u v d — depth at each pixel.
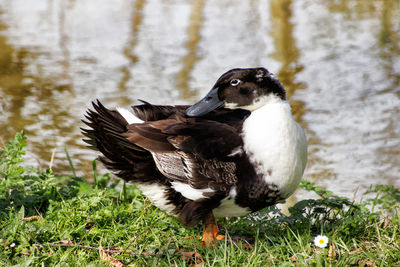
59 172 12.56
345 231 7.71
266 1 26.28
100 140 7.85
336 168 13.19
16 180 8.53
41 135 14.27
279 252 7.30
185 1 26.66
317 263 6.72
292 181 7.53
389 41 21.34
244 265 6.80
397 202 9.20
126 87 17.14
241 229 8.30
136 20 23.73
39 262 6.82
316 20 23.78
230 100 7.84
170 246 7.37
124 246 7.36
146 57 19.70
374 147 14.09
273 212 8.64
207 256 6.93
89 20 23.64
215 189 7.40
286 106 7.64
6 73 18.05
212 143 7.45
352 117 15.70
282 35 21.80
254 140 7.39
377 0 26.39
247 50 20.34
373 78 18.27
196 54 20.02
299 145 7.56
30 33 21.84
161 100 16.23
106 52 20.16
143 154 7.73
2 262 6.76
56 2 26.25
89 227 7.95
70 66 18.75
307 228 8.02
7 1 26.22
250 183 7.43
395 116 15.75
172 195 7.76
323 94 17.12
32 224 7.34
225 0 26.77
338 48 20.70
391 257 7.03
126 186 9.77
